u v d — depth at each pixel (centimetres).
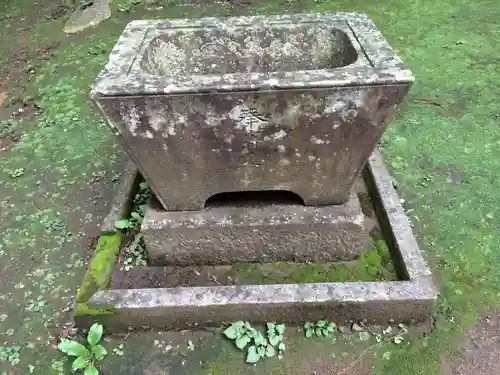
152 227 240
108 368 216
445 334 222
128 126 204
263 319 227
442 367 210
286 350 220
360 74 194
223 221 240
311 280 245
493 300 235
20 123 380
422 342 220
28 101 401
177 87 191
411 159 320
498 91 381
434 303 220
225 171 226
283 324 227
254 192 255
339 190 238
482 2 512
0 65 455
